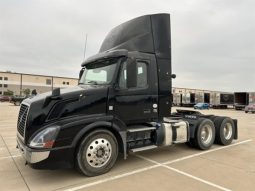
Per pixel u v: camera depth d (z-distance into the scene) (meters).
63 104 4.55
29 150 4.21
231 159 6.04
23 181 4.50
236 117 22.69
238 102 40.19
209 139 7.24
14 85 73.06
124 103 5.30
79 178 4.62
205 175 4.80
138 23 6.01
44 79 76.44
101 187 4.19
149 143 5.81
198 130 6.90
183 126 6.56
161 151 6.86
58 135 4.29
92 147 4.67
